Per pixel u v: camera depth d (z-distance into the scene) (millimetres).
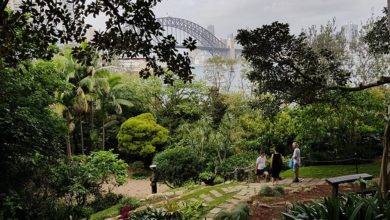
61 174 8961
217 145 14938
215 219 6277
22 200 6957
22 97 7414
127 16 3715
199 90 18562
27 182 7723
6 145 6863
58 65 14156
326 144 12328
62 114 14367
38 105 7664
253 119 14516
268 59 6051
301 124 11609
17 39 3752
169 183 13562
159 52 3773
